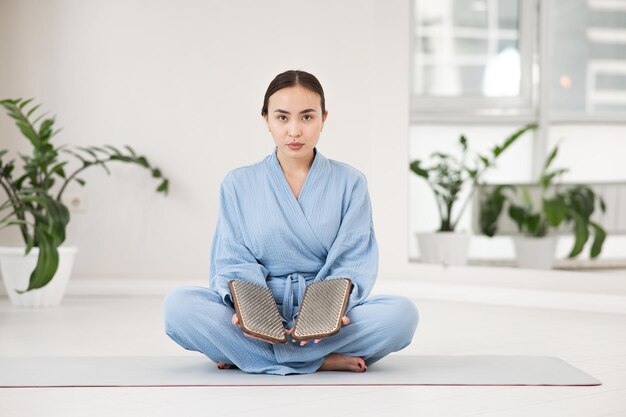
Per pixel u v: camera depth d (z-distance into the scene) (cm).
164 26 569
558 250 505
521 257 515
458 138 530
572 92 501
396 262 547
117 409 242
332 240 299
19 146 563
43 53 566
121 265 571
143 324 424
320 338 267
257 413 237
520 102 514
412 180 543
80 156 553
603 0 494
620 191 491
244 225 298
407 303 294
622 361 327
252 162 569
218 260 299
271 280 299
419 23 536
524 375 291
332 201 298
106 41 569
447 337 385
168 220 571
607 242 494
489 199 523
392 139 546
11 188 517
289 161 297
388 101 546
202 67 570
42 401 252
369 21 554
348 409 241
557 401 254
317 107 289
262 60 567
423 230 540
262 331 269
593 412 241
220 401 251
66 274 498
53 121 489
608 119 496
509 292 510
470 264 529
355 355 295
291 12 564
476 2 522
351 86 559
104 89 569
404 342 296
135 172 571
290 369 289
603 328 419
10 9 564
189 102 570
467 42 525
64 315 457
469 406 246
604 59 496
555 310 488
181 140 570
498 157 520
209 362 315
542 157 509
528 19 510
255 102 568
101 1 568
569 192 504
